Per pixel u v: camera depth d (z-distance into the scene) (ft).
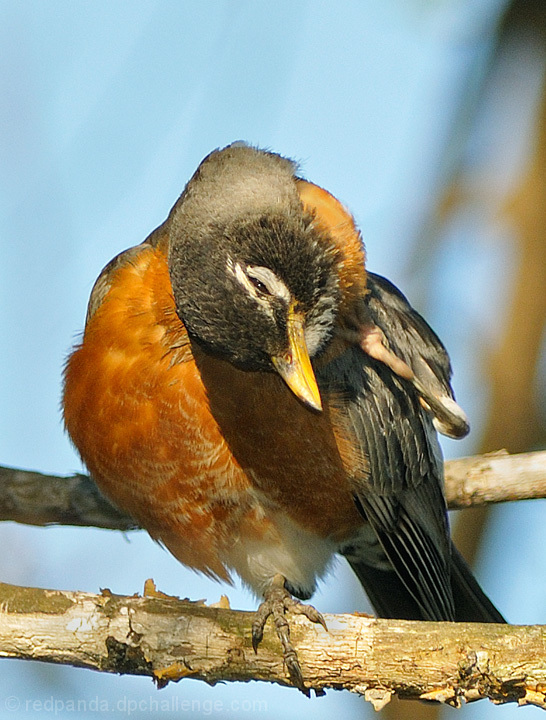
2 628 27.35
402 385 37.29
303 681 27.48
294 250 30.17
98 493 38.34
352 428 35.06
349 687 27.30
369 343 33.55
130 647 27.58
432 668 26.58
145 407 33.22
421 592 37.42
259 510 34.65
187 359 32.83
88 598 27.94
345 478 34.86
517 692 26.08
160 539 36.11
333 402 34.58
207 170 32.42
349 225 32.50
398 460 36.78
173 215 34.42
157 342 32.96
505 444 44.88
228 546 35.32
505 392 45.09
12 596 27.78
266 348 29.96
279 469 33.83
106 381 33.37
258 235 30.01
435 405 33.91
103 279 35.24
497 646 26.30
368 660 27.04
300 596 37.32
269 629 27.86
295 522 35.14
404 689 26.86
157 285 33.24
